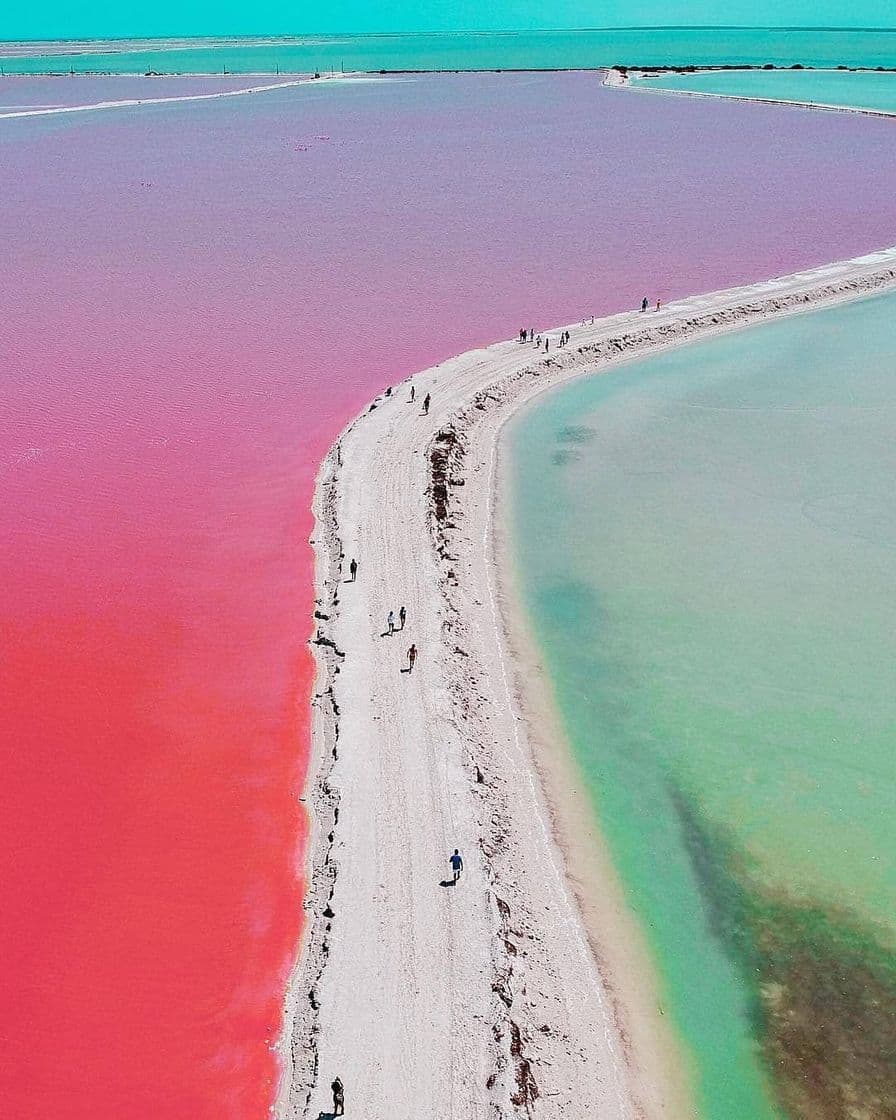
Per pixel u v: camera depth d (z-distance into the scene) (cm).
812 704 3180
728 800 2816
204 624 3547
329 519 4156
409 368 5847
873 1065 2117
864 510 4347
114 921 2403
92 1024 2162
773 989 2284
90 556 3975
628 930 2420
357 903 2375
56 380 5694
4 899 2453
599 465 4822
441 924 2320
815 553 4031
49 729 3025
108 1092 2025
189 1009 2195
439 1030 2088
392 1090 1977
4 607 3625
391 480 4419
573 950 2352
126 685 3228
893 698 3198
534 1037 2127
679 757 2967
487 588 3791
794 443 4997
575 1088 2047
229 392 5559
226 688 3212
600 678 3309
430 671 3173
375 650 3278
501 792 2784
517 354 5941
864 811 2767
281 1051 2103
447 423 5016
